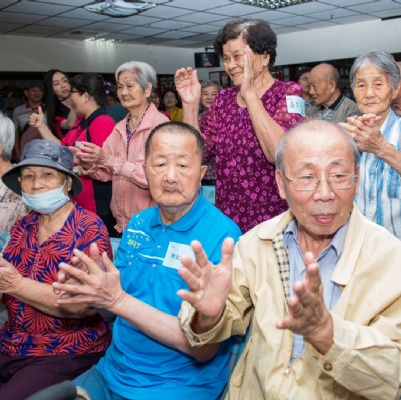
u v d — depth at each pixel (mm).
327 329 933
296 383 1111
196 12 7773
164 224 1505
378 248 1126
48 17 7836
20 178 1799
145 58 11430
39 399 614
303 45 10141
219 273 1027
